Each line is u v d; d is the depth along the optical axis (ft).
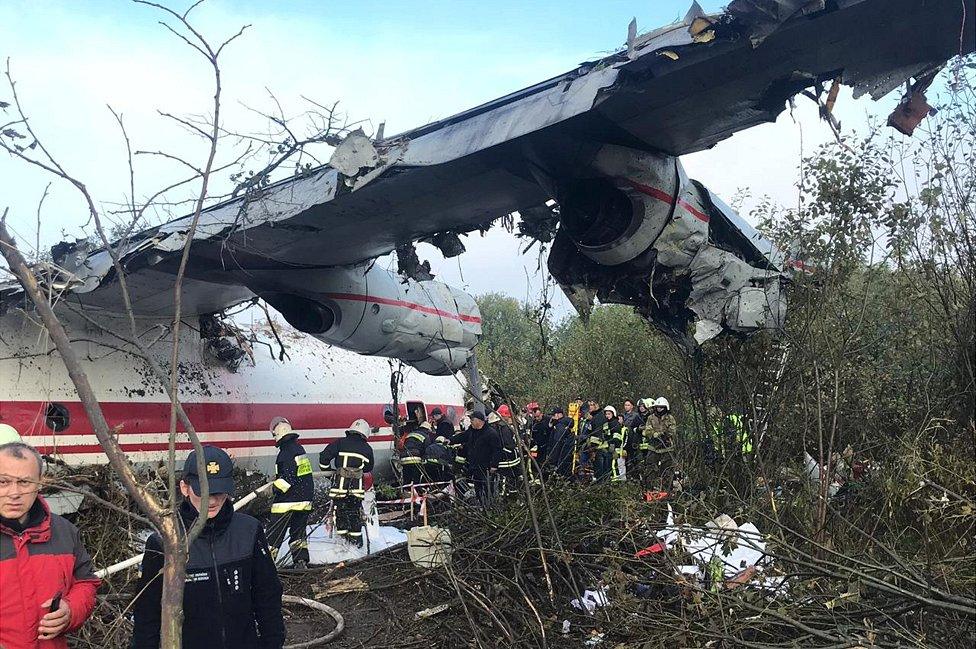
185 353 30.99
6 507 8.67
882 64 13.97
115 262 8.57
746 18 12.75
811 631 13.29
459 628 18.29
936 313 28.78
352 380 40.68
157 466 23.25
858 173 24.97
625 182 18.80
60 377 24.95
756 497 23.63
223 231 20.51
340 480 27.78
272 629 10.36
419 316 32.68
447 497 29.35
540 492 22.25
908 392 28.71
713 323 21.97
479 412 30.63
